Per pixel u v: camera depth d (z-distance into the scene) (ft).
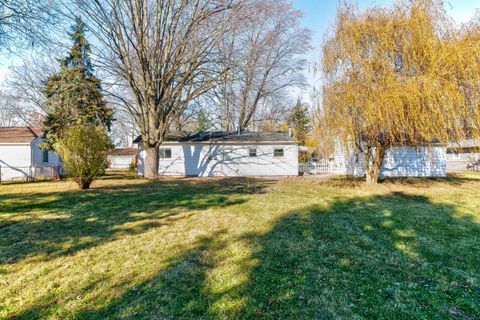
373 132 31.58
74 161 34.55
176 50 48.29
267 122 117.19
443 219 18.58
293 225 17.08
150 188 36.65
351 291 8.86
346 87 31.53
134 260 11.48
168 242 13.84
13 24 24.70
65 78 61.21
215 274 10.09
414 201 26.23
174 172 62.90
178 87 50.70
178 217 19.34
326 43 35.22
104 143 36.50
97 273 10.23
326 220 18.38
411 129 29.01
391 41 29.99
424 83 28.04
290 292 8.76
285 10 74.13
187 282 9.48
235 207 22.95
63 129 60.23
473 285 9.25
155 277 9.85
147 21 46.03
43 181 51.08
